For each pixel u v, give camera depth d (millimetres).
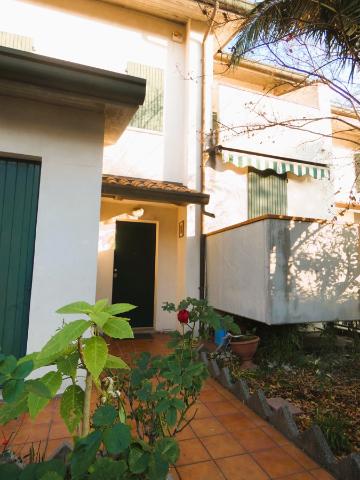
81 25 7543
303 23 4500
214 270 7141
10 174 4137
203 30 8414
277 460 2920
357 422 3570
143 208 8227
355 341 6277
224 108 8070
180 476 2670
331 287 5707
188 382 1872
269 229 5344
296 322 5363
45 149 4148
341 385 4656
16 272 4027
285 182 9016
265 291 5270
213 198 8047
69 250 4172
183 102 8352
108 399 1800
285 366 5410
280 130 8609
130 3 7824
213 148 7906
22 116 4074
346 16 4062
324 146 9328
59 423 3451
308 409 3885
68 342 1247
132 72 7887
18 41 6973
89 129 4348
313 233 5676
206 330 5883
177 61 8383
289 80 9281
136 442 1421
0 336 3885
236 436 3318
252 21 4676
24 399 1405
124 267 8211
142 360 2287
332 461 2744
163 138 8062
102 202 7852
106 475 1134
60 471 1167
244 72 9953
